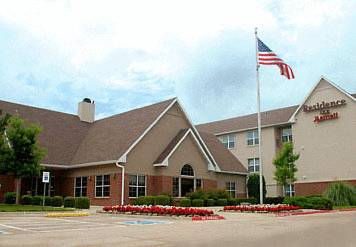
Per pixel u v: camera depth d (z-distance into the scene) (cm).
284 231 1220
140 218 1873
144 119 3197
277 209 2181
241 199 3322
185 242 983
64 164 3147
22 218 1856
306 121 4259
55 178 3312
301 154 4244
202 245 928
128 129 3173
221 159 3784
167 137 3244
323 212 2300
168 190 3055
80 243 973
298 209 2355
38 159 2534
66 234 1182
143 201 2742
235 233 1179
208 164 3428
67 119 3656
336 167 3944
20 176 2502
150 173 3045
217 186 3572
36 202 2741
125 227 1416
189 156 3281
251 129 4900
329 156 4012
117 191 2831
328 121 4072
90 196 3014
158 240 1025
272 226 1402
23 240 1038
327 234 1127
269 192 4619
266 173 4678
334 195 2934
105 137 3288
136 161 2955
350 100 3916
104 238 1075
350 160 3847
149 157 3059
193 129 3447
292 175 3862
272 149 4662
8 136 2486
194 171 3300
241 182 3875
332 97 4072
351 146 3856
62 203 2734
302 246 902
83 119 3784
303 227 1347
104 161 2903
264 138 4775
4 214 2036
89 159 3072
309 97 4281
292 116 4388
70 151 3316
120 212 2114
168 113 3291
